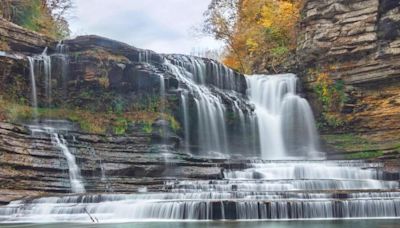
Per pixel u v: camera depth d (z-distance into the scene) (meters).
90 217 18.39
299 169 27.05
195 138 33.03
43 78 31.42
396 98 35.47
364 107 36.59
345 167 26.92
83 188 26.11
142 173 28.03
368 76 36.97
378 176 25.91
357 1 38.34
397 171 25.69
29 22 42.38
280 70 43.25
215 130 34.06
